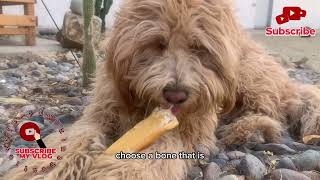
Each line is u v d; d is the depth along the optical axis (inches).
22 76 52.0
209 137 30.2
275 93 36.6
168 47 25.4
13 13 94.4
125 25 25.8
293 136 35.3
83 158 23.8
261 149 31.0
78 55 68.3
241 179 25.8
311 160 27.9
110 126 29.0
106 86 28.7
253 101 35.8
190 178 26.1
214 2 26.1
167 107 24.9
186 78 24.4
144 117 27.8
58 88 44.6
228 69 26.4
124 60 25.6
